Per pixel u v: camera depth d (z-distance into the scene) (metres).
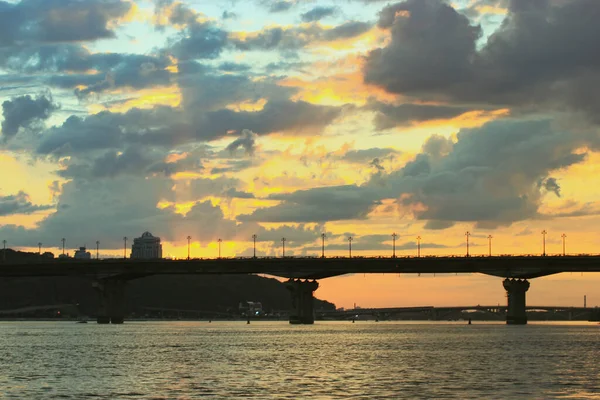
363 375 133.50
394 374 135.25
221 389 114.75
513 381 125.12
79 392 112.31
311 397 106.81
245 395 108.75
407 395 108.94
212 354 182.12
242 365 152.12
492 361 162.00
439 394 110.06
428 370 142.12
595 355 179.12
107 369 144.50
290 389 114.62
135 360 164.62
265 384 120.75
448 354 182.88
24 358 170.38
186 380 126.31
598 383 122.88
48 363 157.62
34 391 113.56
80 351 192.75
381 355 179.25
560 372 138.88
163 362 159.50
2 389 115.81
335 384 120.75
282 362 159.38
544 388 116.69
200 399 105.31
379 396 107.88
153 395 109.12
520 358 170.12
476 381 125.00
